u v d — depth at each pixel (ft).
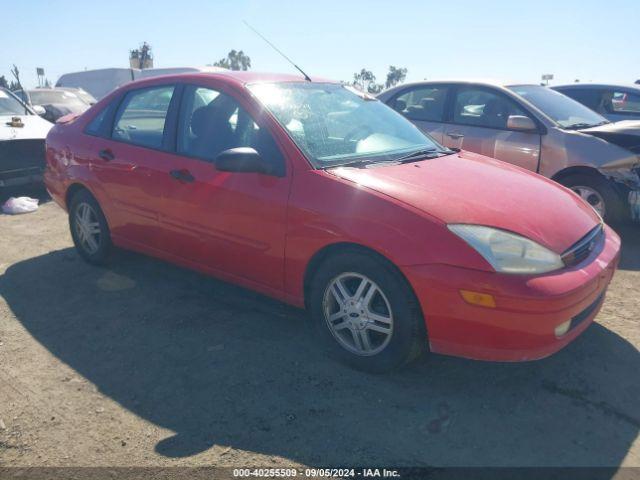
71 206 15.71
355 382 9.78
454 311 8.64
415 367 10.25
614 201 17.83
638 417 8.81
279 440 8.29
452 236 8.71
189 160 12.11
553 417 8.80
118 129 14.16
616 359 10.53
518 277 8.42
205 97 12.37
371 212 9.32
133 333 11.69
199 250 12.26
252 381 9.84
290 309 12.71
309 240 10.04
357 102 13.64
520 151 19.40
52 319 12.42
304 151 10.60
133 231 13.83
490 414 8.88
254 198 10.78
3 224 20.54
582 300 8.85
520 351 8.59
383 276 9.24
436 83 22.30
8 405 9.22
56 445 8.25
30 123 24.93
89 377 10.05
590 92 27.94
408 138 13.14
